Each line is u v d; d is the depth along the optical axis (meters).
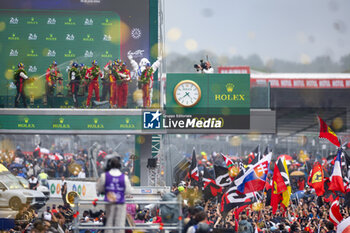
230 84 95.88
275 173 72.12
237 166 76.56
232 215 69.06
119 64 93.44
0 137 158.12
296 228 64.00
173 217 41.94
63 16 103.56
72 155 143.25
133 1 104.00
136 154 106.75
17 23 103.00
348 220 57.62
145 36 104.06
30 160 127.81
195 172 88.81
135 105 93.44
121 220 38.06
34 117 92.75
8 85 93.88
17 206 88.69
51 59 103.25
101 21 104.00
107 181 37.47
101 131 92.94
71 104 93.75
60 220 56.84
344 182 77.50
